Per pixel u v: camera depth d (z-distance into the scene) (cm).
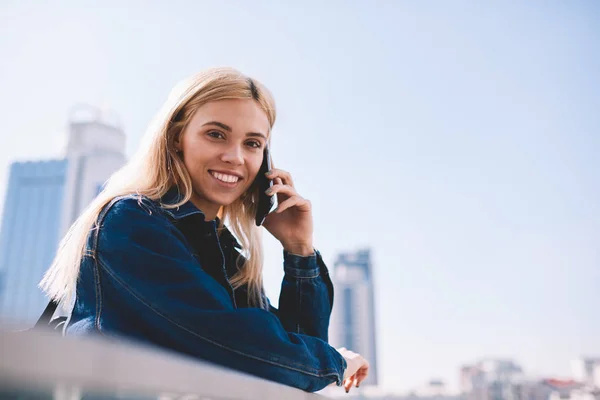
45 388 27
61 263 119
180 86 131
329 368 108
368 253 11750
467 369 8262
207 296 98
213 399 49
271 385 73
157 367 37
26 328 27
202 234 125
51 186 8694
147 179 126
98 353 30
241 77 132
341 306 11325
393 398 7069
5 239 8506
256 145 134
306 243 157
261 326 97
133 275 97
